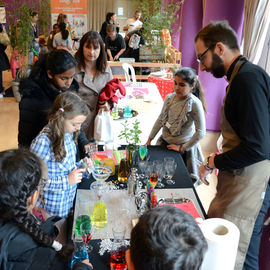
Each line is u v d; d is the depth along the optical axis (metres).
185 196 1.88
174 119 2.61
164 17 5.84
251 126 1.44
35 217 1.47
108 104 2.91
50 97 2.16
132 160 2.18
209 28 1.59
